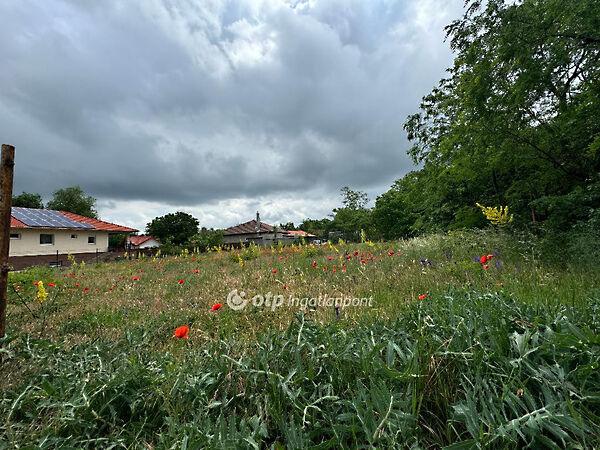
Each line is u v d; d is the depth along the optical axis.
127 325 3.41
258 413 1.43
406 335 1.87
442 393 1.41
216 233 35.22
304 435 1.22
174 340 2.93
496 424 1.13
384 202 26.56
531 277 3.68
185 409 1.52
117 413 1.53
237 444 1.15
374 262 7.24
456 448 1.06
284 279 6.00
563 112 6.78
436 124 12.33
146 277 8.85
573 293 2.50
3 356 2.08
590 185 6.43
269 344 1.94
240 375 1.71
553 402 1.16
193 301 4.80
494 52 6.42
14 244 22.95
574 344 1.40
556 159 7.34
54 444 1.30
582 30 5.68
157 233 55.75
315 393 1.46
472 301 2.22
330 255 10.98
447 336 1.77
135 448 1.30
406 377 1.42
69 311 4.50
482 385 1.37
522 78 6.13
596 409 1.23
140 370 1.75
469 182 9.92
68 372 1.87
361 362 1.56
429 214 13.02
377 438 1.12
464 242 7.11
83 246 28.91
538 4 6.05
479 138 7.27
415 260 6.50
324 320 3.00
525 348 1.43
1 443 1.27
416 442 1.11
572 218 6.59
